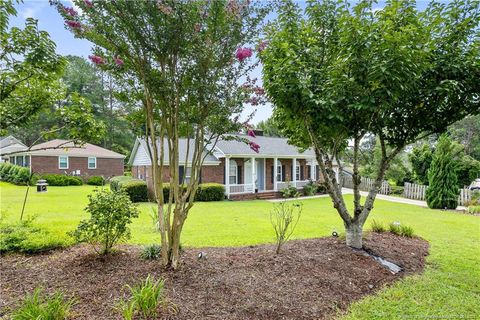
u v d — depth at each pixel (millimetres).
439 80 4160
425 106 4434
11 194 14945
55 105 5520
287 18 4246
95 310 2676
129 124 4074
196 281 3322
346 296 3385
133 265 3725
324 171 4832
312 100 3648
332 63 4215
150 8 2980
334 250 4688
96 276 3398
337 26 4152
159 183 3623
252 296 3111
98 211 3988
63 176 21266
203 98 3404
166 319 2584
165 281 3268
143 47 3199
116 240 4262
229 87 3477
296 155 18391
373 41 3551
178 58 3305
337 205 4914
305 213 10141
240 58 3221
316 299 3223
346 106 3805
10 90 4008
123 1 2957
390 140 4969
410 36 3580
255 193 16375
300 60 4062
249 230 6840
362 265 4215
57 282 3254
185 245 5277
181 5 2975
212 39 3234
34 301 2494
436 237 6566
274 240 5824
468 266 4570
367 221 8711
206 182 16062
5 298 2908
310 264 4055
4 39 3439
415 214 10500
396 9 3590
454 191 12375
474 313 3117
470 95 4141
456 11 4016
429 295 3520
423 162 17250
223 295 3076
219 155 16156
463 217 9875
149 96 3418
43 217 8305
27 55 3541
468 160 15789
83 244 4738
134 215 4191
